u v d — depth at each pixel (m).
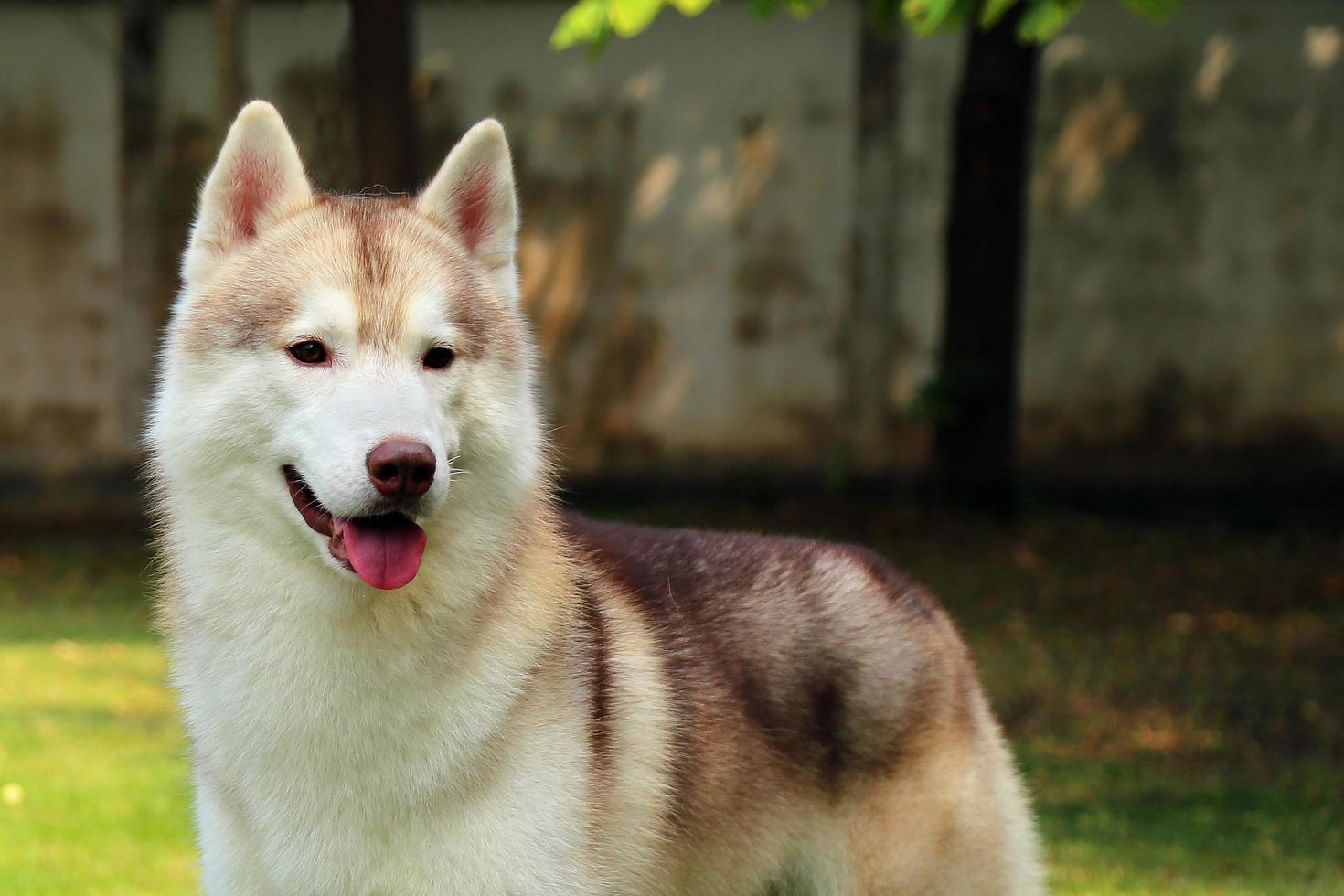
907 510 13.82
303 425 3.38
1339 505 14.48
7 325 14.91
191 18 14.70
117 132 14.73
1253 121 14.48
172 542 3.72
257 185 3.75
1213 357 14.71
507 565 3.61
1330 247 14.53
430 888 3.51
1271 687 8.97
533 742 3.57
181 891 5.63
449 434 3.46
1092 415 14.82
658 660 3.91
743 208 14.88
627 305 15.02
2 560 12.48
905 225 14.77
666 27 14.73
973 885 4.21
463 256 3.83
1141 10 6.25
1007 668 9.29
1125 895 5.65
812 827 4.11
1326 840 6.35
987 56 13.22
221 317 3.53
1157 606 10.92
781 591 4.18
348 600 3.42
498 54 14.84
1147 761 7.60
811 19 14.63
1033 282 14.76
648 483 15.03
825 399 14.97
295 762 3.47
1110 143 14.57
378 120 11.60
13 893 5.55
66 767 7.16
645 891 3.85
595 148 14.89
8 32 14.62
